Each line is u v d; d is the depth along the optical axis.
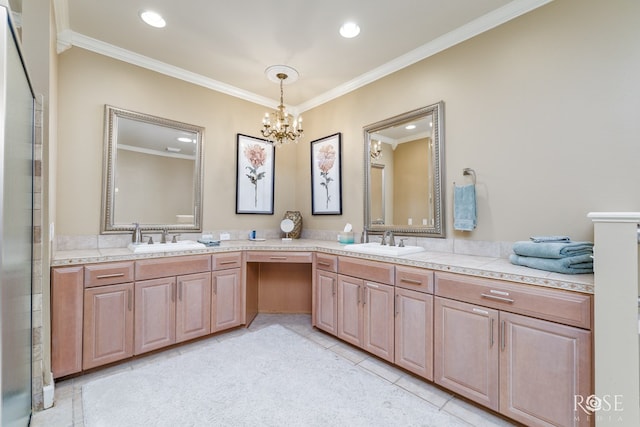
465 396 1.76
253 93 3.52
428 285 1.95
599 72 1.75
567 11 1.86
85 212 2.47
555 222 1.89
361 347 2.37
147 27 2.33
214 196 3.25
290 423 1.60
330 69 2.96
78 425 1.58
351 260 2.48
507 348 1.59
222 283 2.72
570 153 1.84
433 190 2.50
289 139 3.16
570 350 1.39
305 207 3.82
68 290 1.95
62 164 2.36
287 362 2.27
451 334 1.83
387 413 1.69
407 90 2.72
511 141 2.08
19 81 1.26
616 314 1.25
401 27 2.32
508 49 2.10
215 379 2.03
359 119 3.16
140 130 2.76
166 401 1.78
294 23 2.28
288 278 3.52
